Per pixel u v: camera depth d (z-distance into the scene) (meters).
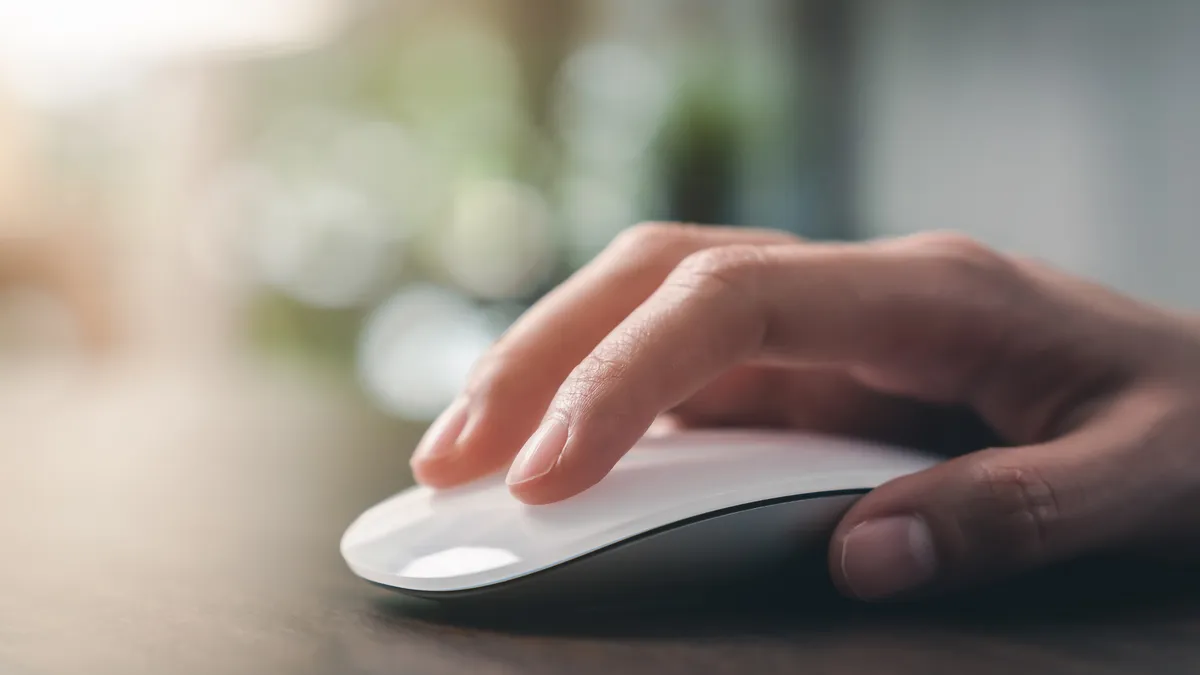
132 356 1.29
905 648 0.23
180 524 0.34
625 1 1.21
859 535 0.25
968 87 1.01
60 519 0.35
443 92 1.27
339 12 1.29
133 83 1.29
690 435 0.28
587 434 0.25
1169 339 0.28
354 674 0.22
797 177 1.12
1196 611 0.25
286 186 1.30
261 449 0.54
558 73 1.24
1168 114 0.91
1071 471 0.25
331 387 1.01
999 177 0.99
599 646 0.23
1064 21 0.95
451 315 1.19
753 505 0.25
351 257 1.26
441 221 1.25
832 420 0.33
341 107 1.30
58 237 1.28
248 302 1.30
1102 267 0.94
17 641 0.24
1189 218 0.90
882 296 0.27
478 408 0.28
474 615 0.25
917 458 0.28
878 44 1.07
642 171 1.18
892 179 1.07
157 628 0.24
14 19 1.23
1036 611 0.25
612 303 0.28
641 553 0.25
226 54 1.30
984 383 0.29
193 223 1.31
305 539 0.32
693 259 0.27
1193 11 0.89
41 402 0.83
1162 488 0.26
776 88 1.13
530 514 0.25
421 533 0.26
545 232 1.21
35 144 1.26
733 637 0.24
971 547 0.25
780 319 0.26
